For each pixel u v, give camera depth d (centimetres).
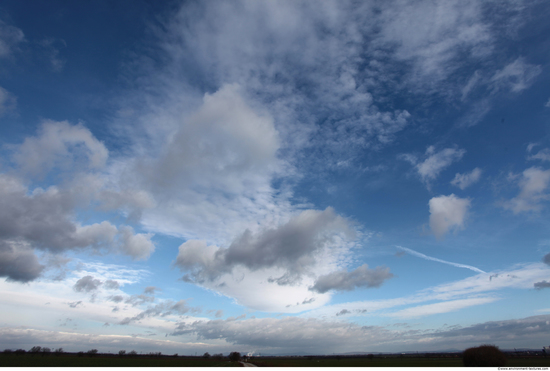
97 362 10644
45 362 9756
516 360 10625
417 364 10700
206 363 12325
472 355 3978
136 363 10712
